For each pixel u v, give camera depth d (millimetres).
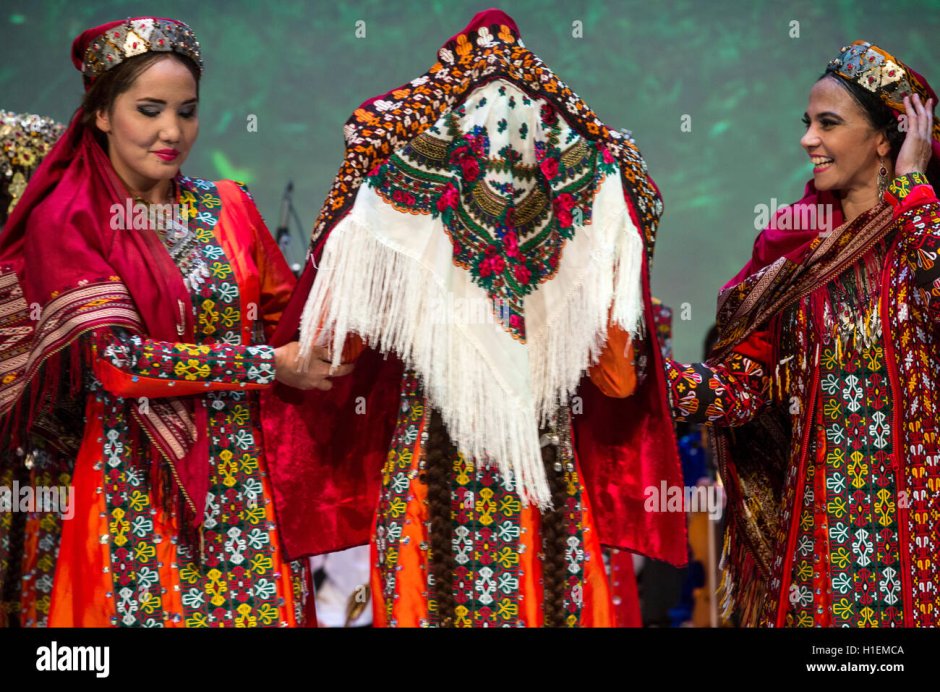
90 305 2307
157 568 2416
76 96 6273
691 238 6645
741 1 6496
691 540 4328
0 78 6254
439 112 2346
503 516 2309
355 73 6438
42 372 2441
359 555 3926
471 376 2271
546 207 2365
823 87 2566
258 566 2477
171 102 2406
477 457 2279
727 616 2848
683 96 6590
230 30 6375
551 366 2334
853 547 2494
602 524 2508
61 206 2396
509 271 2318
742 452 2803
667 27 6547
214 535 2459
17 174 2867
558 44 6547
